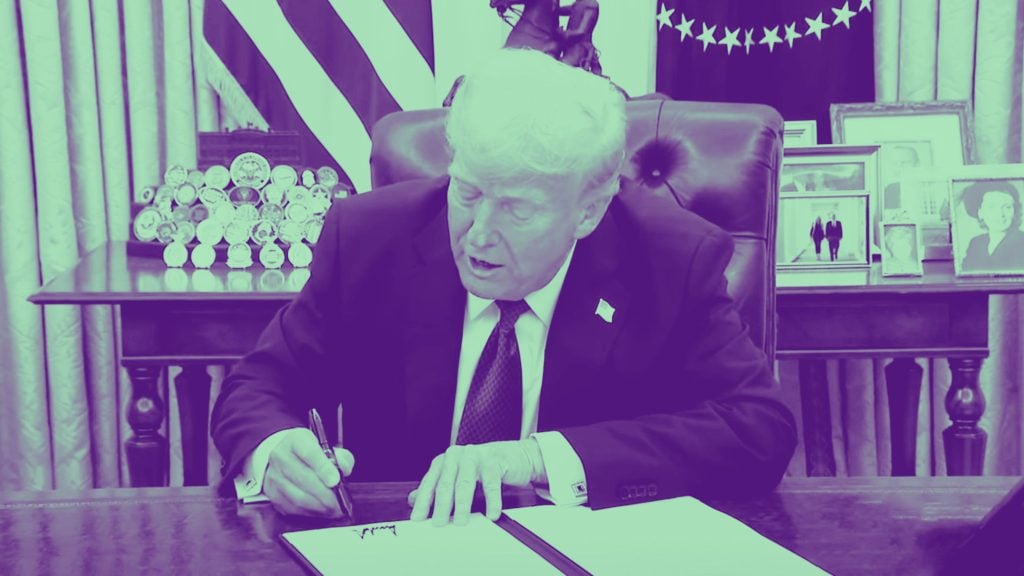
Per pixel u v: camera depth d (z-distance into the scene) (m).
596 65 2.40
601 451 1.12
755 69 2.79
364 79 2.75
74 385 2.84
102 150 2.85
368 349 1.41
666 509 1.05
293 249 2.40
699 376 1.32
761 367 1.32
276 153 2.53
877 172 2.55
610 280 1.35
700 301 1.35
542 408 1.32
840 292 2.18
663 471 1.13
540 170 1.10
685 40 2.79
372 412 1.41
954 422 2.31
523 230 1.14
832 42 2.74
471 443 1.31
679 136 1.75
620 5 2.83
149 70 2.82
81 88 2.80
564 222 1.16
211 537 0.99
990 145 2.79
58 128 2.77
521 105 1.10
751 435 1.20
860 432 2.94
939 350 2.25
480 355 1.35
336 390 1.45
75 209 2.85
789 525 1.02
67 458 2.85
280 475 1.07
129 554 0.94
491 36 2.82
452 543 0.94
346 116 2.75
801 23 2.74
